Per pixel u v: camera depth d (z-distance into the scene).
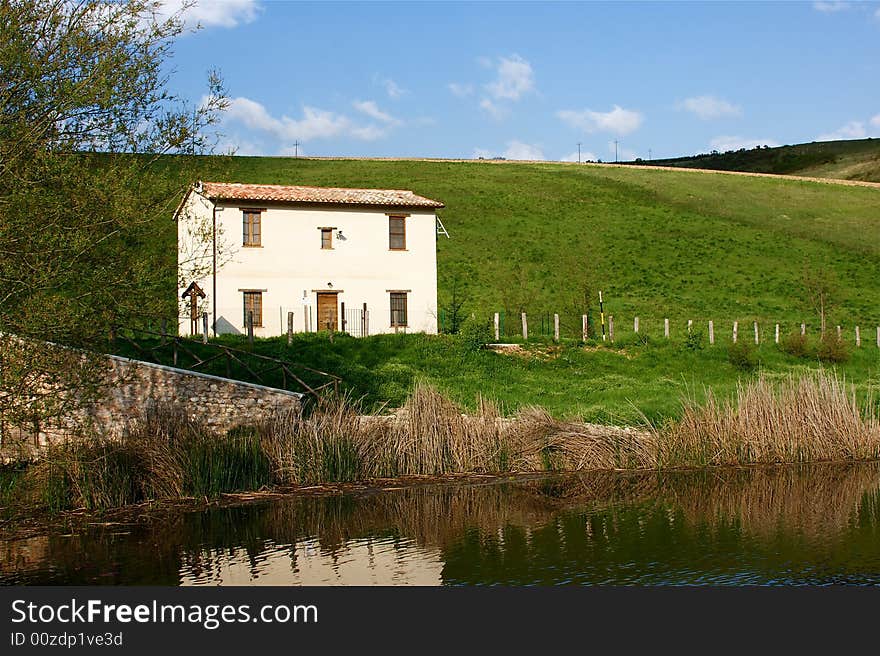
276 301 37.81
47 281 13.26
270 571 12.58
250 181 79.50
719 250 66.88
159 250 15.45
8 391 13.41
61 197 13.63
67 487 16.39
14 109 13.50
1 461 18.28
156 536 14.46
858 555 13.16
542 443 20.70
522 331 42.06
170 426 19.16
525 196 79.56
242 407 22.17
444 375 30.70
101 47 14.01
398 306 39.84
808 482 18.97
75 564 12.89
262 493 17.80
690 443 21.11
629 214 76.06
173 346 26.61
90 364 14.27
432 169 91.06
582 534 14.55
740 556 13.14
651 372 33.72
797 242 69.69
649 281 59.81
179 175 15.32
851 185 93.38
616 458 20.64
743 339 40.47
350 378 28.14
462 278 58.88
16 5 13.45
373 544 13.98
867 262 64.94
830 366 37.19
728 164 170.50
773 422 21.69
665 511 16.34
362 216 39.38
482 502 17.14
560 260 63.44
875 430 22.03
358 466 19.27
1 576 12.44
